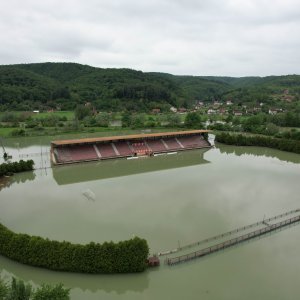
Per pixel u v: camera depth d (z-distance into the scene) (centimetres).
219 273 4278
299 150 12275
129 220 5906
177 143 13362
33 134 16062
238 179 8619
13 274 4200
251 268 4397
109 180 8612
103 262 4091
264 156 11919
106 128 18450
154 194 7381
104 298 3884
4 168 8894
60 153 10719
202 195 7294
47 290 3219
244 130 17525
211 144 14425
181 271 4312
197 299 3781
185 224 5753
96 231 5478
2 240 4447
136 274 4184
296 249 4912
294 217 5869
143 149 12331
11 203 6800
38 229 5559
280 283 4072
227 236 5300
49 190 7700
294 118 19075
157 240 5150
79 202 6862
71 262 4094
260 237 5291
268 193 7475
